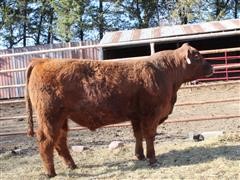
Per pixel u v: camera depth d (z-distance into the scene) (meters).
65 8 19.69
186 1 19.69
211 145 4.89
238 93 10.60
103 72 4.21
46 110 4.12
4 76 14.55
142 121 4.30
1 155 5.34
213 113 7.86
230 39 14.42
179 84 4.56
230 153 4.50
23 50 14.58
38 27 22.23
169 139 5.61
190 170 4.07
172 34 12.66
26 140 6.52
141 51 14.57
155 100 4.25
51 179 4.14
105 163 4.60
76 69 4.18
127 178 4.00
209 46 14.53
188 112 8.28
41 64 4.22
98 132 6.70
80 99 4.17
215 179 3.77
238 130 5.85
